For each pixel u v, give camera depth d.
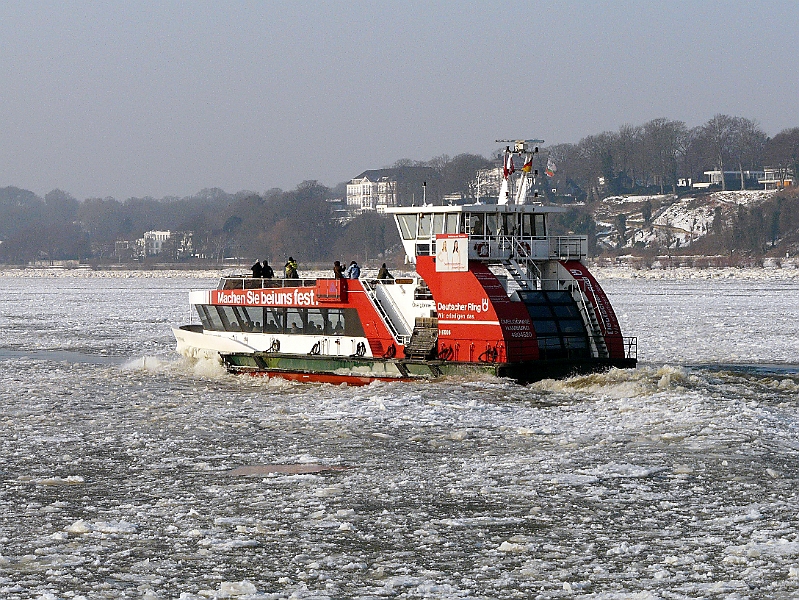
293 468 102.00
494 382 133.75
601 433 112.06
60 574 72.62
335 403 134.00
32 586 70.56
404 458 104.69
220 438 116.38
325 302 152.62
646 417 118.31
